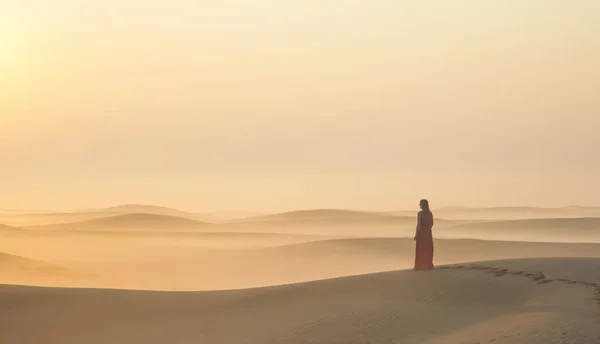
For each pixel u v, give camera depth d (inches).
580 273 799.7
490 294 766.5
